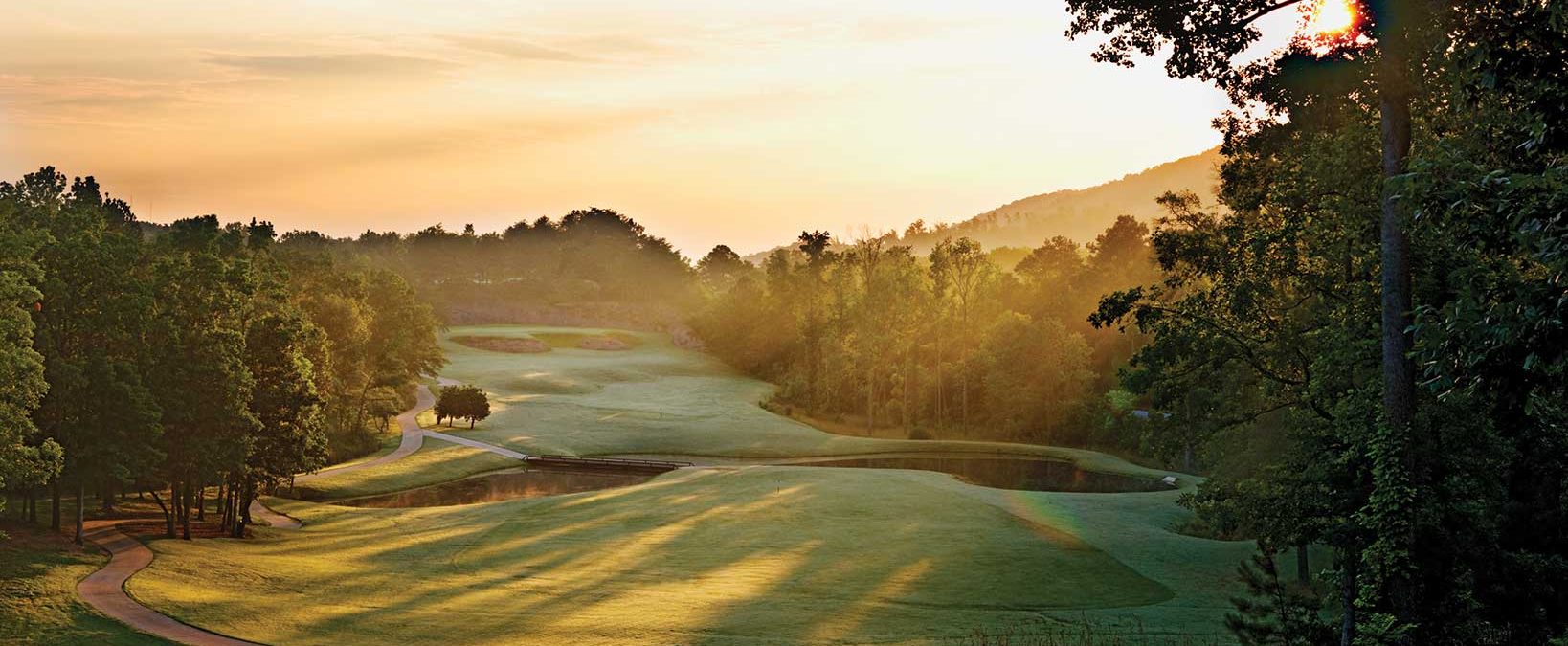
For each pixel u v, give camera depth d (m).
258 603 37.28
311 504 65.25
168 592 37.97
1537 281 12.97
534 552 47.75
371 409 93.38
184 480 50.12
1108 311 30.89
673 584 40.91
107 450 44.72
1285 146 27.52
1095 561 44.62
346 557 47.09
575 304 195.12
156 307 50.16
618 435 98.31
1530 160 14.12
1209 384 31.55
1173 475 83.31
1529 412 14.35
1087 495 66.06
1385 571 18.22
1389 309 19.22
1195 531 52.62
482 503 64.12
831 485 67.06
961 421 124.31
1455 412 19.06
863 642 31.48
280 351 54.44
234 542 50.53
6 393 36.53
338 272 112.31
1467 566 18.64
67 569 40.22
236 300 53.59
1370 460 19.84
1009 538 49.59
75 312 46.47
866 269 133.62
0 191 63.62
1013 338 113.38
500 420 103.81
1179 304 29.62
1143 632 32.25
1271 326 28.58
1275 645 24.00
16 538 44.41
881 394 131.38
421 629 33.66
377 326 103.50
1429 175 14.81
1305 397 25.44
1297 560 43.56
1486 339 12.91
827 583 40.81
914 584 40.47
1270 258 27.61
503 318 183.25
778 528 52.81
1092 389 114.06
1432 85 19.66
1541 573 18.80
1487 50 13.14
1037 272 153.00
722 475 73.44
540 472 83.88
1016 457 95.88
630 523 54.81
